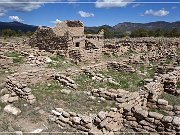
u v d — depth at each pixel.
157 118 12.81
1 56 30.28
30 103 16.64
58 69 27.95
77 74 25.84
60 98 18.05
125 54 43.56
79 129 13.38
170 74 23.28
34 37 43.34
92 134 12.41
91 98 18.20
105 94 18.36
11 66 27.58
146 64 34.12
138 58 36.91
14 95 17.53
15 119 14.55
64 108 16.33
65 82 21.69
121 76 27.41
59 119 14.37
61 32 41.53
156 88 20.08
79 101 17.66
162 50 45.47
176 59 36.81
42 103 16.84
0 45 43.94
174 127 12.09
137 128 13.20
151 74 28.72
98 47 41.25
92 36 44.75
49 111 15.73
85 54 34.47
